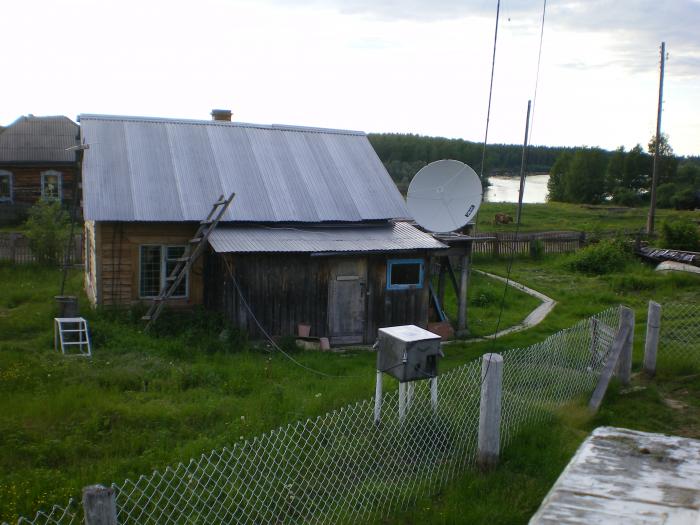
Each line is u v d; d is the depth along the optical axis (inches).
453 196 666.2
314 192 717.3
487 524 246.1
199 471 278.7
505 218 1818.4
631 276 954.7
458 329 672.4
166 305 639.1
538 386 374.3
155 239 639.1
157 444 322.7
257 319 610.9
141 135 709.9
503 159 5866.1
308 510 246.2
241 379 445.7
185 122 751.1
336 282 635.5
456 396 334.6
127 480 224.4
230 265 598.2
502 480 282.0
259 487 266.1
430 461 289.6
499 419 294.4
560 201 3385.8
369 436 311.0
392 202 739.4
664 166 3221.0
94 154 664.4
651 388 431.2
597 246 1133.7
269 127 794.8
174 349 529.3
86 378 423.2
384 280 650.8
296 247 609.0
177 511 247.6
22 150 1472.7
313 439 315.6
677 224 1225.4
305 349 601.0
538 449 315.3
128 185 643.5
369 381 431.8
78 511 244.8
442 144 3875.5
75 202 694.5
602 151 3326.8
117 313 615.8
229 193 674.8
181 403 391.9
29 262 940.0
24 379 410.9
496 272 1063.6
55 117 1624.0
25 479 271.7
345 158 786.2
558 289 912.9
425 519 250.4
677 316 664.4
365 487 266.1
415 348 313.3
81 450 313.4
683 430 368.2
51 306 658.8
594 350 435.8
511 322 722.8
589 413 376.5
